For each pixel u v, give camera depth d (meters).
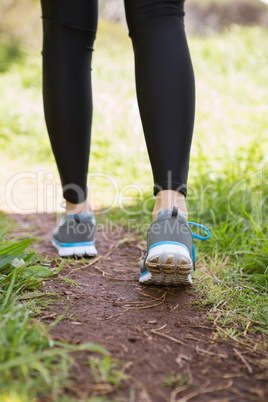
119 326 1.44
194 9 12.57
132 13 1.66
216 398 1.11
